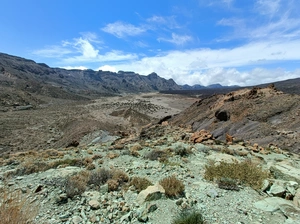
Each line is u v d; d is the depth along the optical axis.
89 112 94.38
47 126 62.50
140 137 22.19
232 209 5.48
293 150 17.48
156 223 4.92
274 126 22.97
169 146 15.27
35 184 7.48
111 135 34.84
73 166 10.57
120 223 5.00
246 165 8.82
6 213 4.14
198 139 16.80
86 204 5.84
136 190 6.76
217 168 8.50
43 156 14.56
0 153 34.81
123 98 182.88
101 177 7.62
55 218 5.09
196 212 5.12
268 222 4.88
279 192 6.33
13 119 66.56
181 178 8.05
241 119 27.42
